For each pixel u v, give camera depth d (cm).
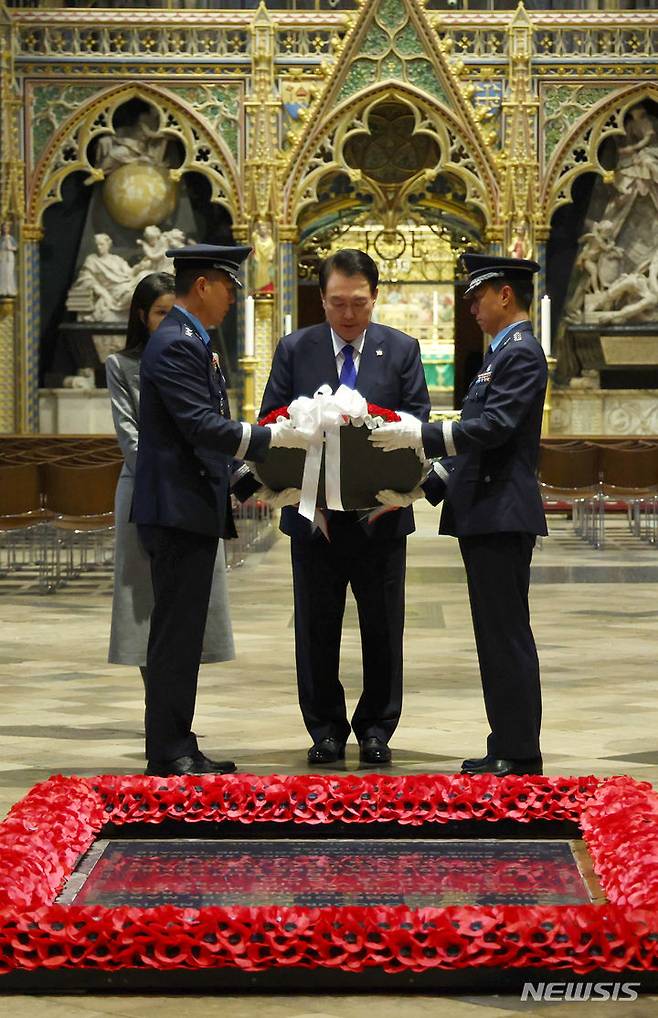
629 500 1795
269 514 2203
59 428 2755
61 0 2903
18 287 2727
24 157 2711
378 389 672
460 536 618
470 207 2873
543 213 2722
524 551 620
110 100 2711
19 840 477
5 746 706
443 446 596
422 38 2675
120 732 743
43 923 413
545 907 417
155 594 631
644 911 409
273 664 970
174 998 398
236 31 2711
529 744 619
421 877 477
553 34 2719
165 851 509
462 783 551
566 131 2719
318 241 2981
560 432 2786
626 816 500
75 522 1412
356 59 2686
